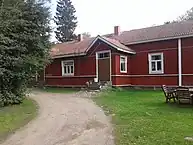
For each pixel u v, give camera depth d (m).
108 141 6.83
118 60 22.48
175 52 21.20
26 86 14.96
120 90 21.34
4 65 13.06
